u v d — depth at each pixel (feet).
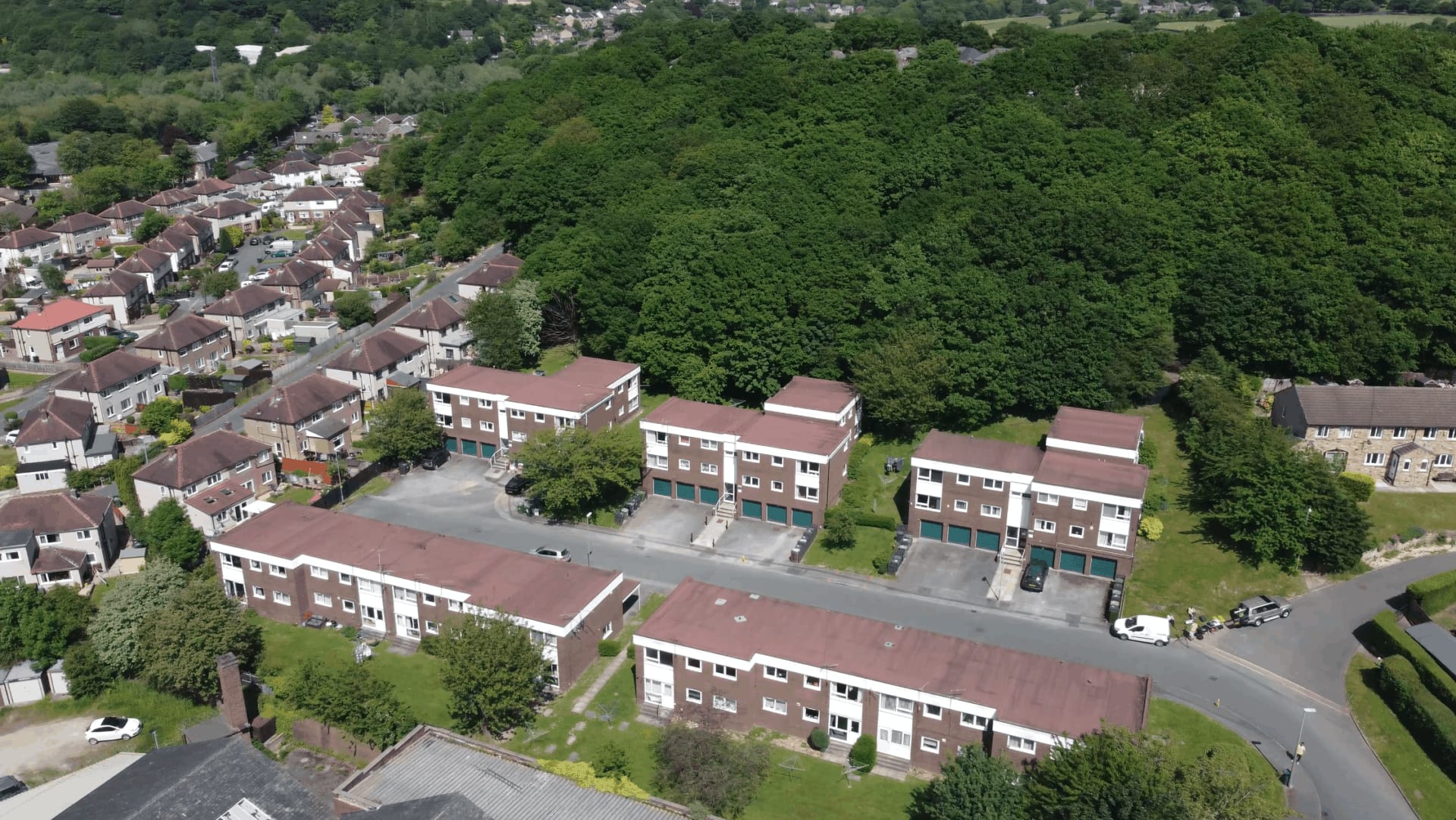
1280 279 366.63
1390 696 249.96
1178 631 278.26
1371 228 383.65
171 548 312.50
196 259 636.48
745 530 333.62
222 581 305.53
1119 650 271.08
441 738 226.58
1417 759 233.96
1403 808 221.87
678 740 224.94
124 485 355.77
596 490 329.72
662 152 526.16
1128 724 218.59
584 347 443.32
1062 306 360.07
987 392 362.12
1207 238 388.16
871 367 354.74
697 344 398.83
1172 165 425.69
